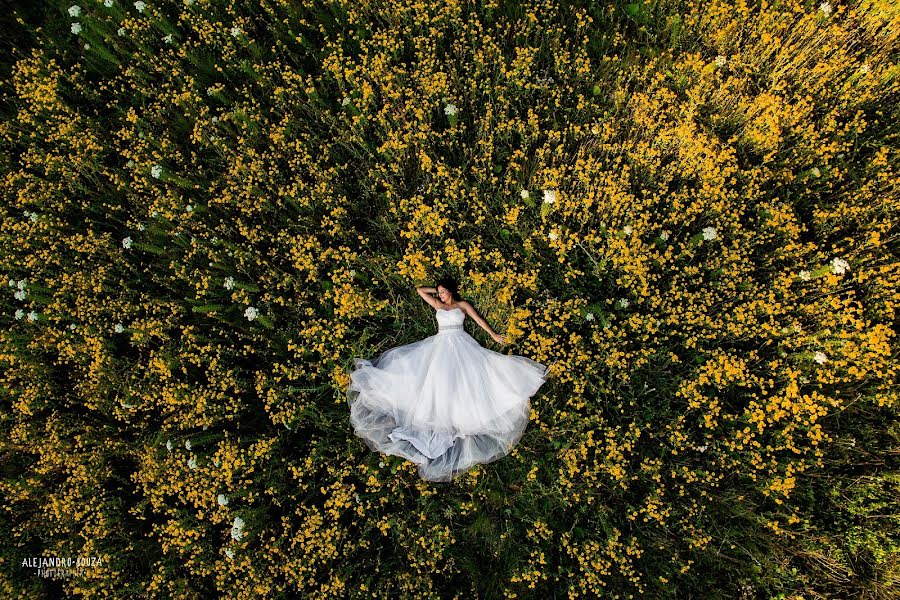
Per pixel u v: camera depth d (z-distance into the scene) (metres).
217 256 5.09
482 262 5.04
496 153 5.43
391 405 4.54
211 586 4.58
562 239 4.90
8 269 5.33
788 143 5.18
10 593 4.61
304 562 4.43
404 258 4.77
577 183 5.01
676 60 5.68
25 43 6.32
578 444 4.50
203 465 4.53
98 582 4.50
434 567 4.35
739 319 4.38
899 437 4.37
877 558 4.19
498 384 4.55
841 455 4.46
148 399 4.74
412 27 5.89
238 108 5.36
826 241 4.94
